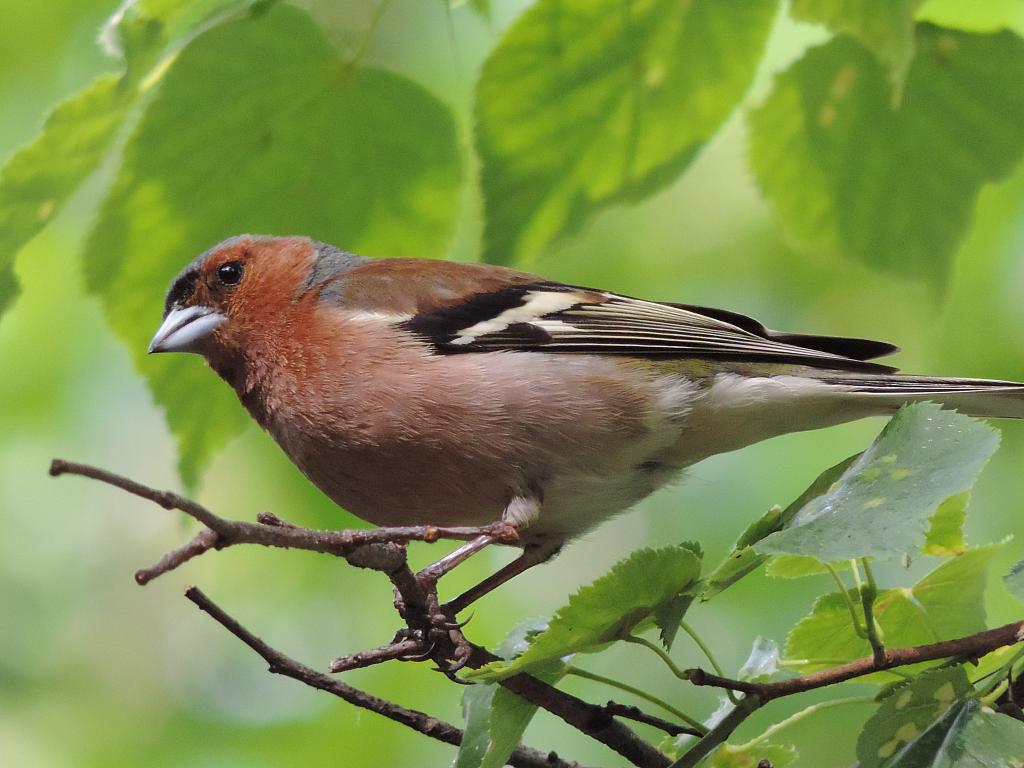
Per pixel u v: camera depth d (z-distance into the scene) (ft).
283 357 26.66
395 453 25.71
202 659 44.68
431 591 23.77
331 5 26.25
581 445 25.59
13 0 43.24
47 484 45.98
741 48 24.07
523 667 17.54
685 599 17.66
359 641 42.68
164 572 14.05
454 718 39.60
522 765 21.01
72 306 43.16
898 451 17.38
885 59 20.27
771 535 16.78
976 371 42.34
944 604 19.93
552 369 25.68
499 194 24.54
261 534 15.46
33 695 44.57
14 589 45.91
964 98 24.90
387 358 25.76
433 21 40.91
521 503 25.48
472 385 25.34
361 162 24.67
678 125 24.68
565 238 25.09
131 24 19.98
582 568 44.57
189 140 23.31
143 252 24.40
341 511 42.32
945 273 26.58
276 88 23.20
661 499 43.04
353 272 27.71
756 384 26.04
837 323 44.57
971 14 29.43
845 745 36.99
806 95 25.26
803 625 20.20
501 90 23.75
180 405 27.48
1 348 43.55
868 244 26.68
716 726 18.17
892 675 20.15
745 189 44.70
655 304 27.22
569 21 23.20
